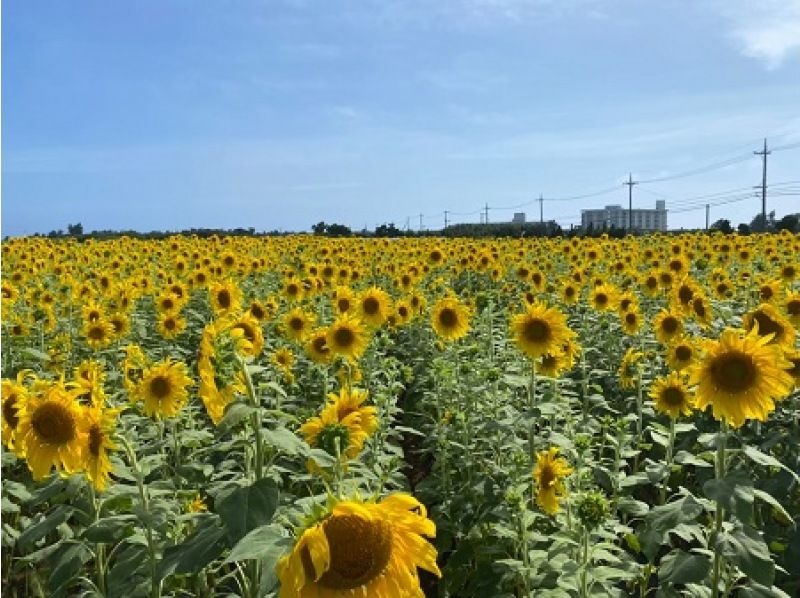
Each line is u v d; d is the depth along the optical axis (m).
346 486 4.27
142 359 7.10
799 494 6.93
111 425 4.48
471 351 9.23
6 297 15.44
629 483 5.88
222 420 3.63
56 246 29.48
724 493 4.45
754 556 4.47
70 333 13.20
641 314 12.20
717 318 12.78
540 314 7.86
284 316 11.77
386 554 2.84
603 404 8.96
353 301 12.77
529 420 6.92
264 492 3.37
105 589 5.05
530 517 5.30
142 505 4.47
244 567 4.32
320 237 40.94
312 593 2.82
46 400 4.45
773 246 24.42
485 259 20.89
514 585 5.85
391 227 61.09
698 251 24.47
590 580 4.95
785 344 7.26
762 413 4.99
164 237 51.53
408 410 11.11
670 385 7.13
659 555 6.95
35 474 4.45
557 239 38.00
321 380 9.62
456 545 7.23
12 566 6.25
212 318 12.83
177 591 4.98
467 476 7.66
